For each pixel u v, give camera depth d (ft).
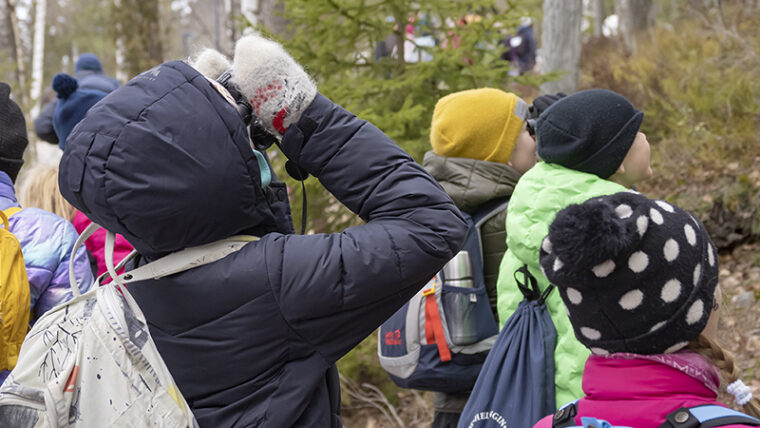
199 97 4.96
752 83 21.07
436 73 15.06
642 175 8.13
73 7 119.44
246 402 5.00
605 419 4.37
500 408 7.43
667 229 4.12
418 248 4.98
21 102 51.37
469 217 9.27
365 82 15.10
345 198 5.35
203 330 5.02
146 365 4.99
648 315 4.14
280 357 5.02
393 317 9.39
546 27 22.06
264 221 5.32
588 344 4.50
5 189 8.66
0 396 5.06
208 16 83.10
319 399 5.19
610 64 26.03
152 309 5.13
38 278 8.00
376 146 5.24
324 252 4.96
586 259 4.06
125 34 44.27
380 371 16.89
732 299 15.99
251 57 5.17
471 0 15.17
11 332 7.20
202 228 4.92
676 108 22.86
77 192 4.94
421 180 5.22
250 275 4.96
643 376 4.28
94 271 10.75
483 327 8.99
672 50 24.84
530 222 7.52
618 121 7.50
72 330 5.15
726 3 25.03
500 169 9.27
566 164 7.61
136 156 4.77
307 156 5.30
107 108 4.96
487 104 9.36
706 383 4.28
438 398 9.78
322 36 15.12
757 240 18.28
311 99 5.25
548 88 21.98
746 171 19.15
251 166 5.01
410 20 15.57
